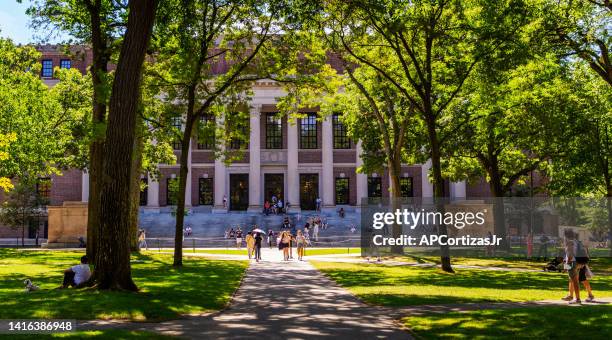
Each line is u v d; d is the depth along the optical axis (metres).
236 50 29.91
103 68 26.75
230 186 73.56
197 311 13.56
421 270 26.78
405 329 11.30
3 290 16.00
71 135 45.16
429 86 26.23
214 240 55.38
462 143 39.28
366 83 36.38
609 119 36.22
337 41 29.27
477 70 25.17
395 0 22.41
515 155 43.34
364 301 15.68
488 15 23.52
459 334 10.47
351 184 73.44
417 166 73.56
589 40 30.77
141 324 11.55
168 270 24.52
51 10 28.03
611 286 20.45
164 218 66.00
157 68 30.44
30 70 44.69
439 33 24.69
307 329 11.23
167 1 24.67
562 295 17.34
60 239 46.44
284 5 23.19
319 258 36.22
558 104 33.84
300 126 74.25
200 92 30.61
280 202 70.00
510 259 35.66
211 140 31.98
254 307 14.54
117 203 15.30
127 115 15.33
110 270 15.30
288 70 30.06
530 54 24.22
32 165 43.47
